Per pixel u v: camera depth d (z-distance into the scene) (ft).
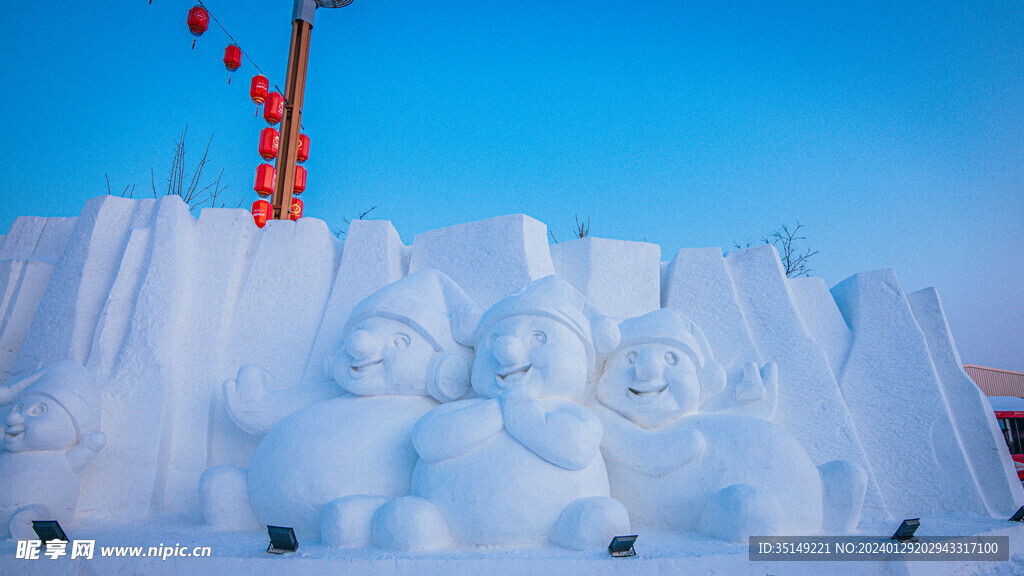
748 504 12.61
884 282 22.74
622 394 14.87
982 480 19.93
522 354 13.53
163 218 20.66
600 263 21.48
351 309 20.20
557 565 11.20
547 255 21.29
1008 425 23.26
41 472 14.71
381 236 21.40
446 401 15.26
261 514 14.34
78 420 15.43
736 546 12.41
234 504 14.75
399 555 11.65
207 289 20.26
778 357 20.70
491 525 12.22
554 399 13.94
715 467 13.89
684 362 14.97
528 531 12.34
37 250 22.72
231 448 18.13
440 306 16.33
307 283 20.99
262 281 20.90
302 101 30.30
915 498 18.95
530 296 14.46
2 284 21.12
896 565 12.82
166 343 18.71
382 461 14.02
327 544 12.55
